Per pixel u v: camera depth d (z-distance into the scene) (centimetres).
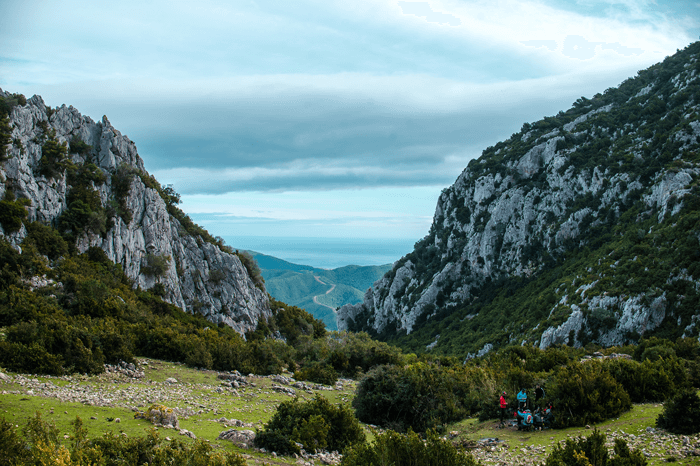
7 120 5788
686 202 7575
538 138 14088
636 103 12875
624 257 7881
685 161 8900
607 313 7019
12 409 1728
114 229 6838
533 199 12281
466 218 14725
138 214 7569
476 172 15138
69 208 6369
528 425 2277
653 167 9762
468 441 2250
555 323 7631
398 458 1576
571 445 1497
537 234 11719
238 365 4034
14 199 5512
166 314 6688
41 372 2581
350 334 7725
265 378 3850
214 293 8500
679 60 13738
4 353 2541
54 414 1761
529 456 1873
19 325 2909
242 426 2173
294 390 3469
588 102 16300
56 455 1158
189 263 8450
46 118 6825
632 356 4438
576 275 8844
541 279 10575
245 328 8512
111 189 7319
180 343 4091
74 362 2839
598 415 2198
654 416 2156
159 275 7356
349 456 1648
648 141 10781
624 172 10369
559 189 11750
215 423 2158
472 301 12875
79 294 4841
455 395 3061
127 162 7975
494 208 13125
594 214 10550
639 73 15738
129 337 3988
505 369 3606
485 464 1839
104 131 7794
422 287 14638
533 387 2731
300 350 6050
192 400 2616
